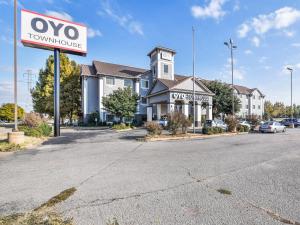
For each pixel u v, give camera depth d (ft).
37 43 57.41
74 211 12.93
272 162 26.71
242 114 192.65
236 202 14.34
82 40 65.57
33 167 23.86
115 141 48.32
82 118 118.21
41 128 56.13
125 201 14.48
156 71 120.98
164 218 12.09
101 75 112.78
